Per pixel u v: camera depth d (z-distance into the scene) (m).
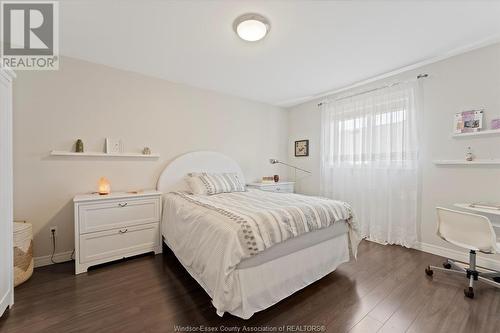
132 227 2.55
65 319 1.54
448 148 2.59
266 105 4.46
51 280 2.07
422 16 1.87
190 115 3.46
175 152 3.31
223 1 1.69
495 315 1.60
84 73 2.62
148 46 2.33
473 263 2.00
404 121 2.92
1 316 1.55
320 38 2.20
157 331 1.44
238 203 2.23
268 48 2.39
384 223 3.11
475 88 2.41
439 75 2.67
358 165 3.45
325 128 3.96
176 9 1.78
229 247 1.46
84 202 2.25
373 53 2.49
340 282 2.06
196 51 2.44
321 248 2.05
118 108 2.83
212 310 1.65
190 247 1.93
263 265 1.60
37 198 2.36
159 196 2.76
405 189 2.91
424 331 1.46
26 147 2.30
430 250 2.74
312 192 4.28
